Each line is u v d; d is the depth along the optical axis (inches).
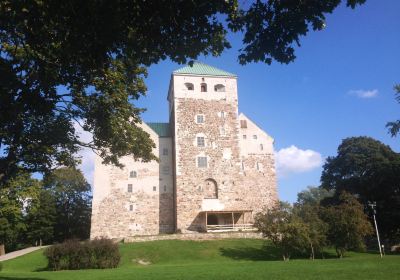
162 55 386.6
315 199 4143.7
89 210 2834.6
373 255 1594.5
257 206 2237.9
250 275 804.0
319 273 811.4
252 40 372.5
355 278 711.7
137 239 1792.6
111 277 859.4
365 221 1643.7
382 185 2027.6
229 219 2074.3
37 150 789.2
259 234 1852.9
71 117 768.9
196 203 2033.7
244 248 1679.4
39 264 1492.4
